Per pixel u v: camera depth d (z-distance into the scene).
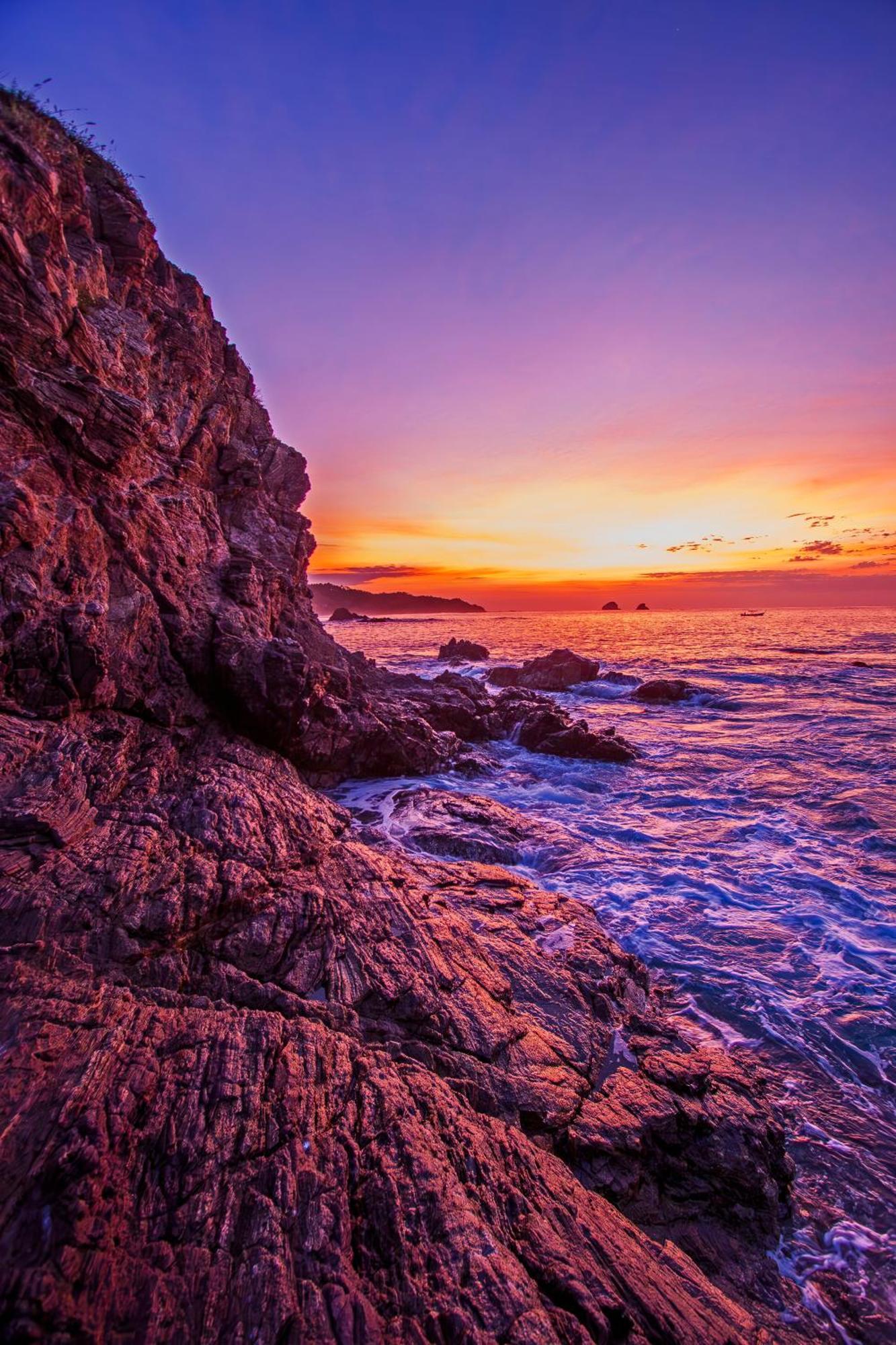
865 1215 4.88
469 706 22.06
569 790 15.93
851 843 12.38
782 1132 5.37
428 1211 3.51
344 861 8.12
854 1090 6.16
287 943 6.17
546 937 7.64
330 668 16.16
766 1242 4.62
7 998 4.52
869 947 8.61
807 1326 3.98
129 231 12.37
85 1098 3.72
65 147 10.72
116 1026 4.41
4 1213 3.05
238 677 11.16
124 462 10.16
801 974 8.01
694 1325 3.42
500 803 14.45
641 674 38.38
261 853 7.44
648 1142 4.94
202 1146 3.62
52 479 8.94
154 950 5.60
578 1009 6.36
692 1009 7.34
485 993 6.12
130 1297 2.84
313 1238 3.25
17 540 7.90
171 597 10.82
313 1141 3.83
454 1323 2.97
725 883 10.48
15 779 6.83
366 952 6.27
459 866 9.51
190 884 6.34
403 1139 3.96
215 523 13.48
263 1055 4.40
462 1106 4.54
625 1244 3.83
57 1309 2.71
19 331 8.59
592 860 11.12
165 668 10.48
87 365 9.97
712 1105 5.42
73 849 6.36
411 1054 5.09
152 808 7.71
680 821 13.65
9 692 7.77
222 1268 3.03
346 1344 2.79
